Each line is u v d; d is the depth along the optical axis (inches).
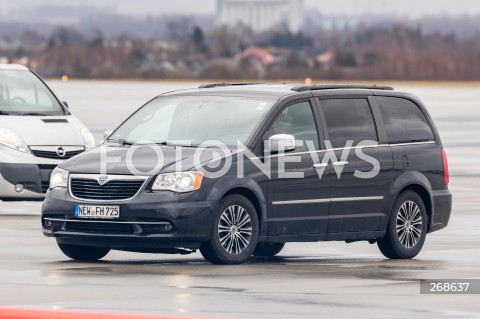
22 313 812.0
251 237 1077.8
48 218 1084.5
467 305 872.9
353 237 1145.4
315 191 1115.9
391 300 891.4
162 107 1159.6
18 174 1424.7
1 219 1418.6
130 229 1050.7
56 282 955.3
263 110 1114.1
